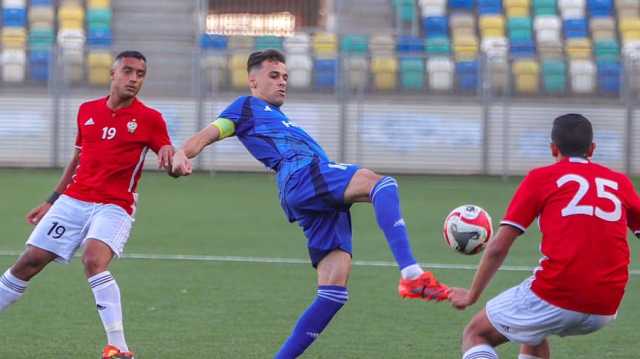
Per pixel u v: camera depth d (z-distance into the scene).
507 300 14.96
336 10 69.25
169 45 68.81
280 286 26.91
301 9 72.62
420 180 58.47
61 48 59.72
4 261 30.38
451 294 14.93
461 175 60.84
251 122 17.69
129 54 18.34
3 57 60.09
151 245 34.03
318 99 60.91
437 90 61.72
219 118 17.70
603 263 14.47
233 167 60.62
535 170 14.96
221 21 72.81
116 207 18.38
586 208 14.53
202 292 25.95
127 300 24.80
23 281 18.56
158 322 22.41
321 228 17.36
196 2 69.31
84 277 27.44
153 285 26.84
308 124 60.91
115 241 18.22
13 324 21.88
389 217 15.88
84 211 18.34
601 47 66.38
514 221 14.62
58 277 27.39
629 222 15.20
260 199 48.12
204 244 34.44
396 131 60.81
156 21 69.50
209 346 20.25
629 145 60.44
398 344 20.66
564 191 14.65
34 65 60.34
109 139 18.34
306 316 17.22
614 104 60.53
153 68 60.72
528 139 60.53
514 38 69.31
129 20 69.50
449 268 30.17
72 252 18.47
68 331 21.28
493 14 70.19
